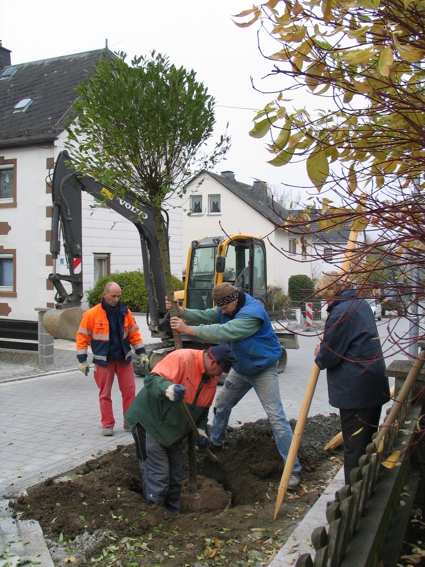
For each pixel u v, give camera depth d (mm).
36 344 11227
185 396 4219
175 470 4297
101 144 4312
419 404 3787
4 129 17219
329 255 2207
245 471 4930
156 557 3340
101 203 4680
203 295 10547
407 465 3562
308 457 5078
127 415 4316
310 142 2236
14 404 7789
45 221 16281
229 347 4223
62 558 3344
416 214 2041
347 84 2111
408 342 2232
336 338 3660
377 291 2238
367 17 2020
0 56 22219
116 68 4121
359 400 3648
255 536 3674
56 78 19719
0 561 3248
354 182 2238
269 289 26453
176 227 21531
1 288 17375
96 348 6094
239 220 31172
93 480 4508
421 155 2201
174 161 4305
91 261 17078
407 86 2107
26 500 4094
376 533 2328
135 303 15625
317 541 2021
